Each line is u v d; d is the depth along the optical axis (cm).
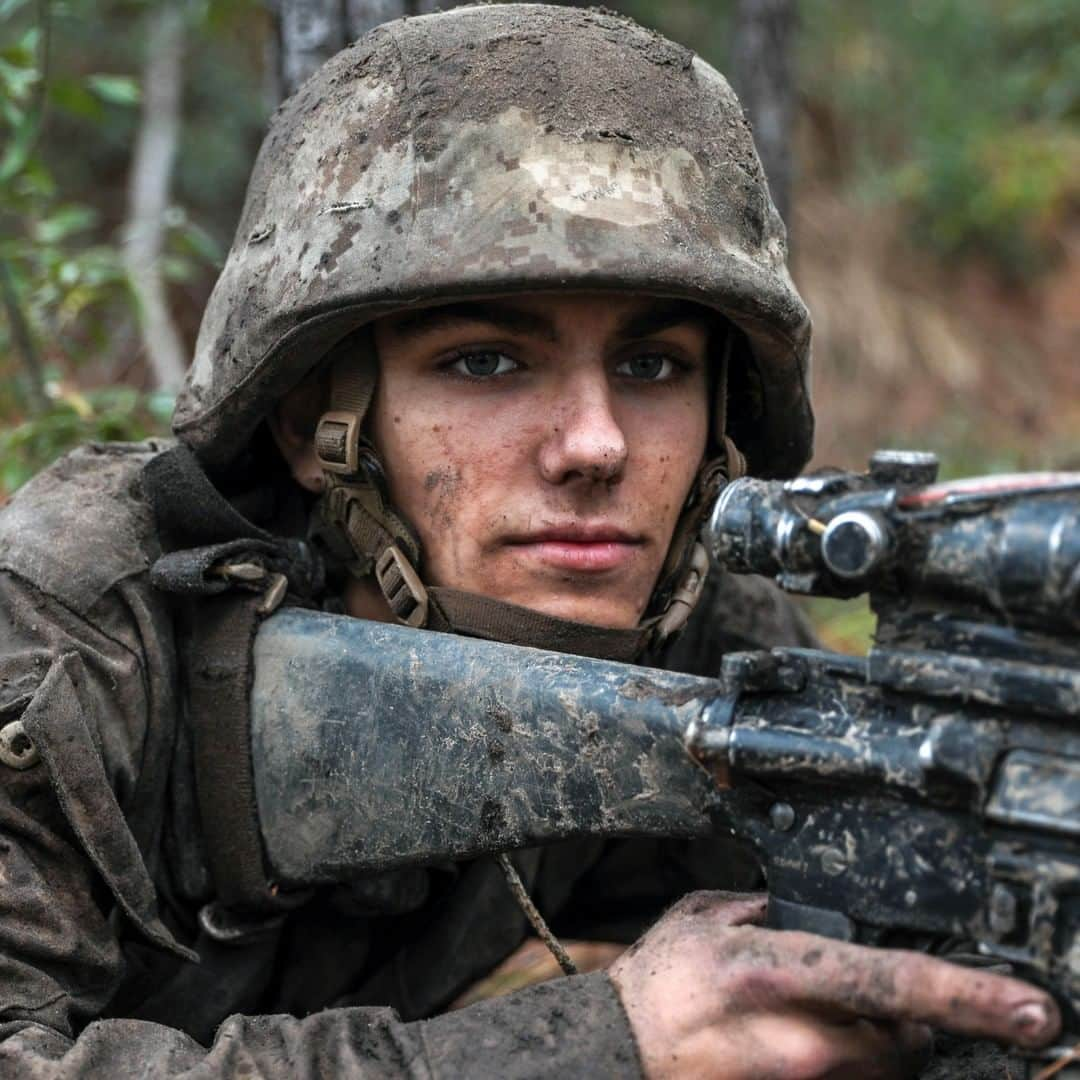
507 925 313
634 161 266
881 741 194
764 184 290
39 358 439
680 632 299
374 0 403
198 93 830
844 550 190
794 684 204
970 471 776
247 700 264
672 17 909
